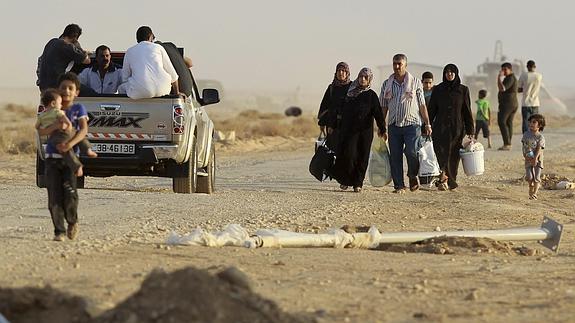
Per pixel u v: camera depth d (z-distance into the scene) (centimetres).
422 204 5200
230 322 1884
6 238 3434
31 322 2027
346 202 5219
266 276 2786
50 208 3344
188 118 5234
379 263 3097
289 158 9931
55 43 5225
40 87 5244
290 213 4619
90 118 5116
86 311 2055
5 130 13362
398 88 5872
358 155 5859
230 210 4638
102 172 5381
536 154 5781
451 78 6069
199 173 5672
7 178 6925
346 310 2344
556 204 5581
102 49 5309
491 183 6775
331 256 3212
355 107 5825
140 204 4759
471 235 3641
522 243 3834
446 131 6072
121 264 2895
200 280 1938
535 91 10056
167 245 3309
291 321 1962
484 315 2319
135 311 1883
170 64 5138
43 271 2750
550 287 2723
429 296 2559
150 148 5106
